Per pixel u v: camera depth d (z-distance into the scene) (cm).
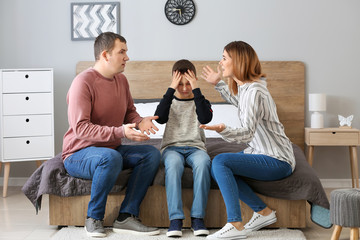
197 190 253
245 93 245
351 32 425
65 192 263
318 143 398
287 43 428
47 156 392
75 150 263
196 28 429
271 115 249
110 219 269
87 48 431
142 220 268
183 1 427
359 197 225
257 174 250
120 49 262
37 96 387
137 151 261
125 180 262
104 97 262
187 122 279
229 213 242
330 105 430
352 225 227
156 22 430
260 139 255
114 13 429
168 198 253
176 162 257
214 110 379
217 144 321
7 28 429
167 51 431
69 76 433
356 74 427
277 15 427
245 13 427
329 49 427
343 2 424
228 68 253
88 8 429
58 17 430
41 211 325
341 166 432
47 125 390
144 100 418
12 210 328
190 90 280
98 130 248
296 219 262
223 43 430
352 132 394
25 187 271
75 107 252
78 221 270
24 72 384
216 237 242
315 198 251
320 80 429
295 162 278
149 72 429
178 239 245
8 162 382
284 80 426
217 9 428
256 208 256
